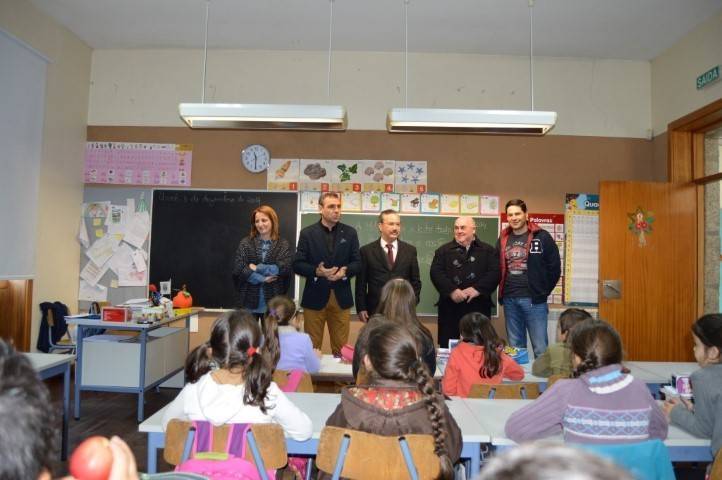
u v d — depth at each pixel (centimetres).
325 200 385
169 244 492
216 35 467
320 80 496
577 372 157
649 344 448
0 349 59
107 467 64
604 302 453
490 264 397
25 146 414
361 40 471
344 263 391
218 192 493
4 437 52
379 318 210
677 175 457
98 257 491
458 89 495
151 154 496
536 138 492
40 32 425
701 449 168
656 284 452
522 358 304
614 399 149
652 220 454
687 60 441
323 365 280
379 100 495
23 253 416
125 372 346
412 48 486
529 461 42
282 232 488
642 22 423
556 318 474
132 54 502
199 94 499
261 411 151
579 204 487
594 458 42
